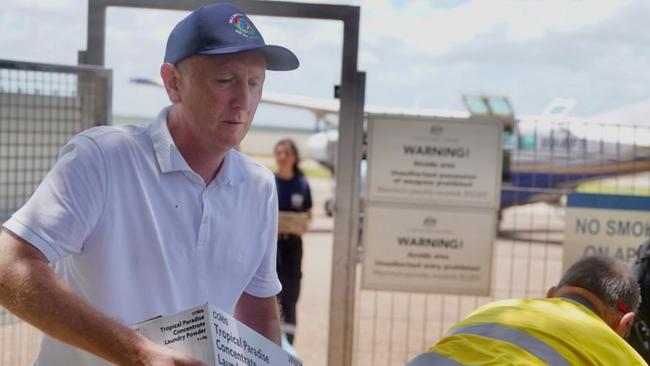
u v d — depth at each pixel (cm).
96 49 362
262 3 351
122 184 185
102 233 184
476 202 411
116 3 355
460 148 407
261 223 212
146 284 189
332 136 1830
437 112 488
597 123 468
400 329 688
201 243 195
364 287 412
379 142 404
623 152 514
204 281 197
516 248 1037
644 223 453
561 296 235
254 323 223
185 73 188
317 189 2452
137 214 187
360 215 429
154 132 192
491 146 408
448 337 215
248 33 187
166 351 161
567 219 455
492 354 201
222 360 164
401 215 409
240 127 190
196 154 194
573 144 521
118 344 161
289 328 568
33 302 165
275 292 226
